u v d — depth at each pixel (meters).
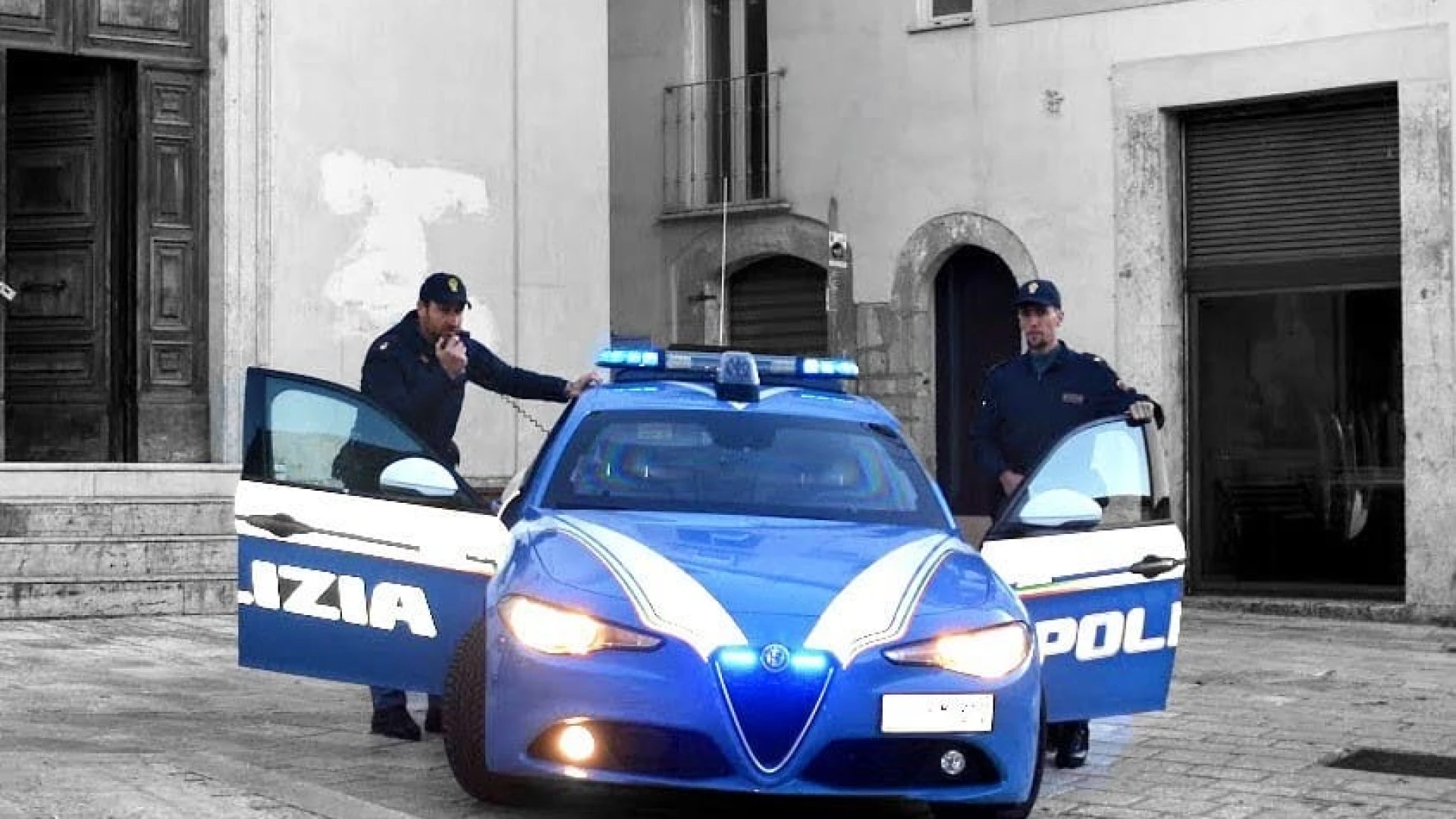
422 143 17.95
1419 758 9.85
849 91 21.03
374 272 17.69
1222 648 14.92
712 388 9.03
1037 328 10.13
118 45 16.91
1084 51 19.31
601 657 6.98
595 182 18.94
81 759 7.84
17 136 17.17
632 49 22.72
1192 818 8.12
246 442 8.52
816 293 21.86
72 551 14.52
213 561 15.07
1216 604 18.38
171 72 17.14
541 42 18.62
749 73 22.16
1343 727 10.80
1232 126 18.70
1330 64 17.80
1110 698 8.61
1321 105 18.14
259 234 17.12
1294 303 18.34
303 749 8.94
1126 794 8.63
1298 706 11.64
